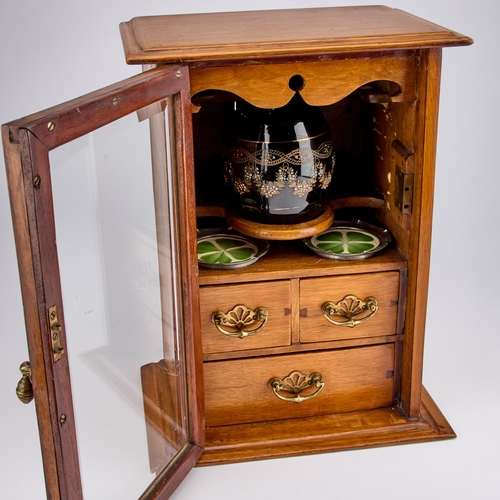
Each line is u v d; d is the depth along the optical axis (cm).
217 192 211
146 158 154
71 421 135
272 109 186
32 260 121
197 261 171
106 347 150
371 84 193
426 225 178
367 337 193
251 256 188
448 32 167
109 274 147
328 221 193
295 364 193
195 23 189
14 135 115
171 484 178
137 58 154
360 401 200
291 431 194
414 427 196
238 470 186
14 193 118
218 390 192
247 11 206
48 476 136
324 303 188
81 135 128
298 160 183
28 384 140
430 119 169
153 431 173
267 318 187
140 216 157
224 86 164
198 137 213
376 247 191
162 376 177
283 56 163
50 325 125
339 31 172
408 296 188
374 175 209
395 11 199
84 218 135
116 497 161
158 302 171
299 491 179
